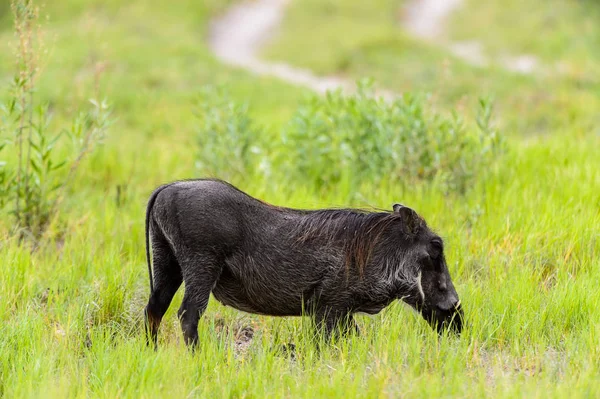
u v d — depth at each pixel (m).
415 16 129.75
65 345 17.31
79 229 25.03
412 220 17.91
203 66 88.12
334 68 95.62
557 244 23.17
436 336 17.39
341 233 17.86
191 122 54.75
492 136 29.23
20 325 18.02
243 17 131.88
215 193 17.50
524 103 62.41
